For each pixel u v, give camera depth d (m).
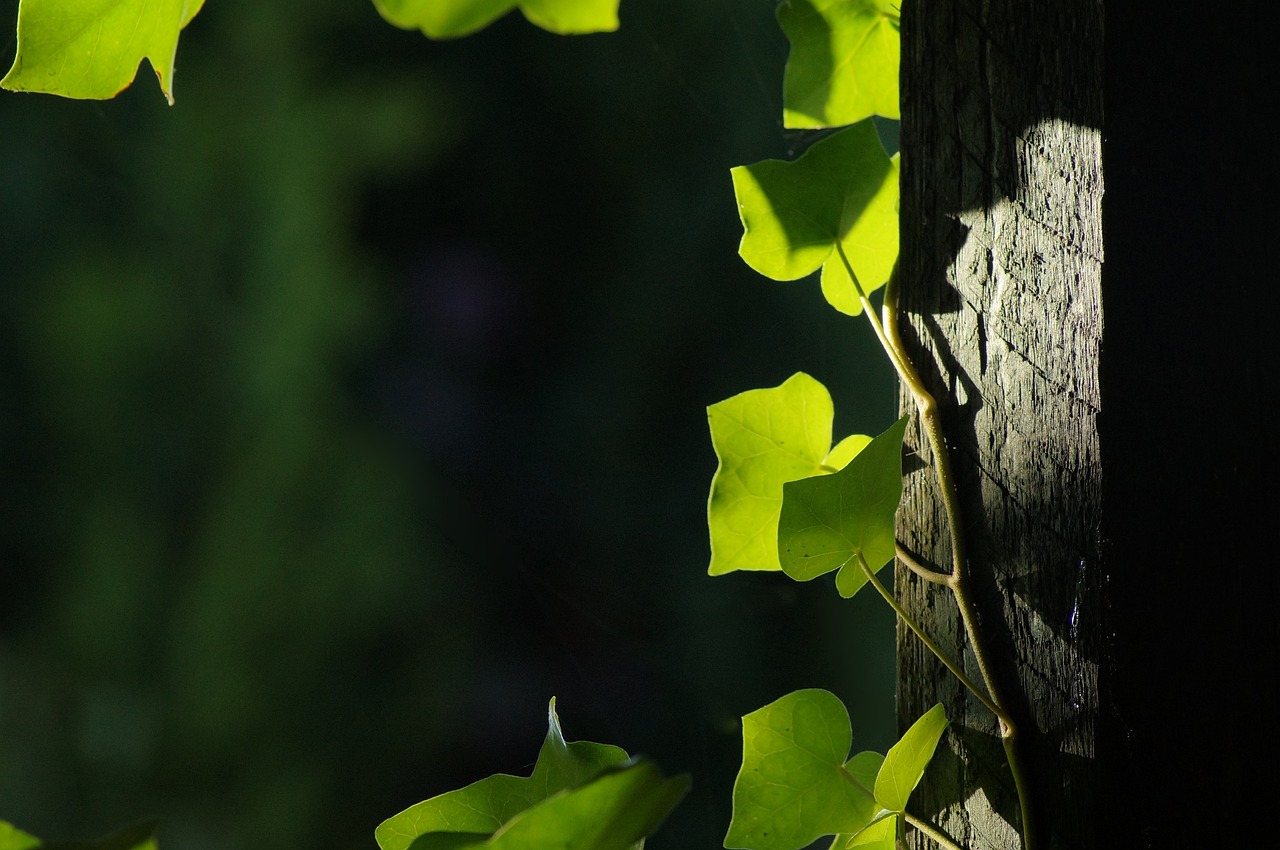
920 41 1.49
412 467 6.68
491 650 6.57
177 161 6.89
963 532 1.47
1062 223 1.46
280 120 6.89
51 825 6.16
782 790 1.49
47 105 6.87
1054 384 1.46
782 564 1.47
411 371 6.86
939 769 1.49
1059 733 1.45
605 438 6.95
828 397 1.54
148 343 6.70
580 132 7.06
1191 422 1.45
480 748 6.34
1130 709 1.44
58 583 6.56
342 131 6.86
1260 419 1.45
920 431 1.49
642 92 6.90
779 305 6.77
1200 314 1.46
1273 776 1.45
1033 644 1.46
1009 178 1.47
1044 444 1.46
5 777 6.17
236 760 6.23
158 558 6.52
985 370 1.47
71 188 6.88
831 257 1.54
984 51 1.47
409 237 7.07
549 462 6.94
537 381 7.11
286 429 6.48
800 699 1.49
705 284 6.86
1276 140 1.47
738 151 6.69
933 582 1.49
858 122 1.53
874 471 1.47
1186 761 1.45
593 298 7.16
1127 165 1.45
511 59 7.10
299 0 6.91
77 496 6.61
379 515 6.51
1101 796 1.44
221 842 6.16
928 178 1.49
